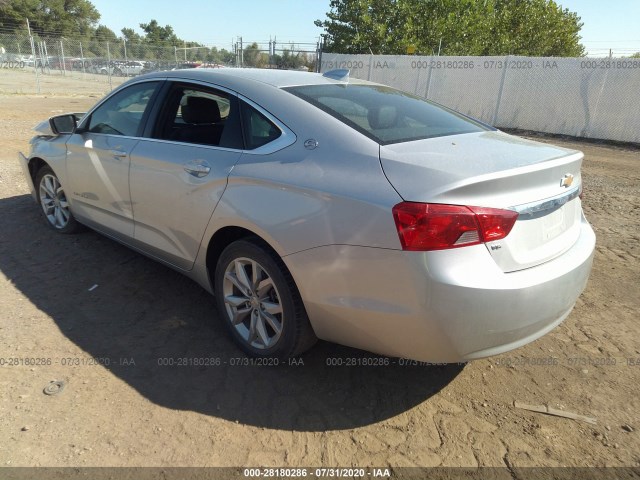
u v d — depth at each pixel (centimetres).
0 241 434
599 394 262
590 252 257
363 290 218
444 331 205
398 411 247
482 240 203
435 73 1595
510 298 207
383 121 267
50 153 421
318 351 294
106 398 246
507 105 1484
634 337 317
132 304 338
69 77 3064
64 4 6469
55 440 219
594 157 1053
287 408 246
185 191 290
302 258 233
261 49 2056
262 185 250
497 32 2244
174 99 323
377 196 212
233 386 260
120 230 363
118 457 211
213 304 343
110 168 350
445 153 230
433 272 200
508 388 266
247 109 279
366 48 1914
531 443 228
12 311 321
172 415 238
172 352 287
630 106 1252
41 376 260
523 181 215
